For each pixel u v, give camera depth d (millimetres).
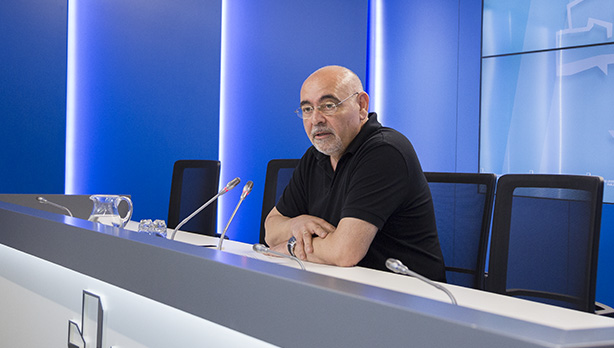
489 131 4457
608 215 3893
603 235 3904
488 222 1924
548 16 4172
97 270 1102
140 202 4371
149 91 4391
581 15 4016
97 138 4195
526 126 4277
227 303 814
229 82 4840
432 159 4785
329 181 1842
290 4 4973
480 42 4508
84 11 4145
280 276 743
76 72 4125
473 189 1975
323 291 682
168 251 927
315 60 5027
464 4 4598
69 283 1343
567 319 1023
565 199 1718
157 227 1876
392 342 607
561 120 4113
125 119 4297
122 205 1858
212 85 4672
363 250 1545
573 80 4059
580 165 4031
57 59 3982
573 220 1687
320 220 1698
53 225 1256
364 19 5102
